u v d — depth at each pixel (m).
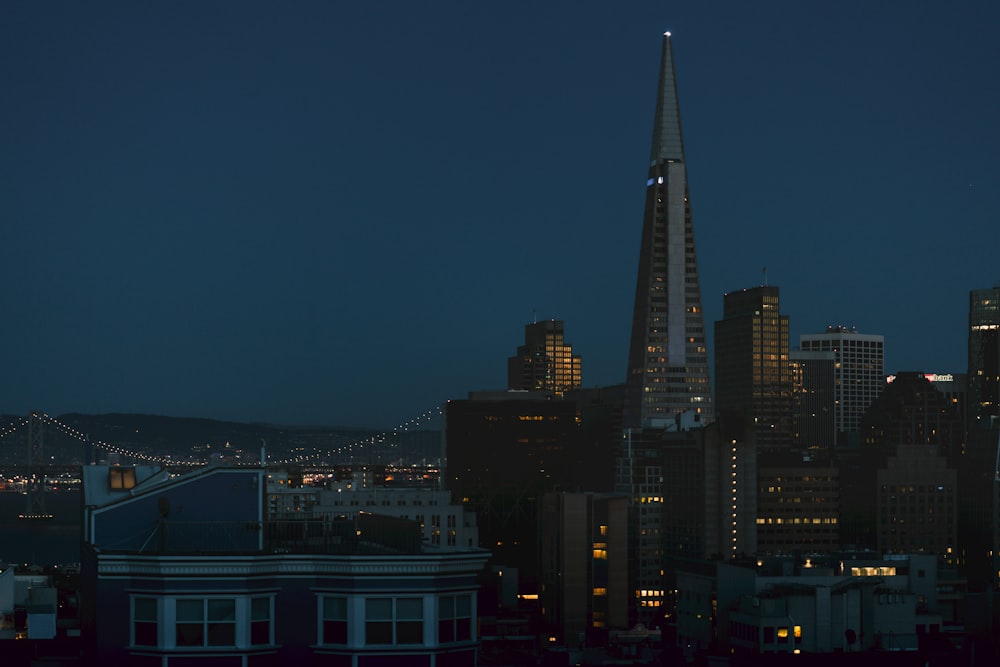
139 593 53.06
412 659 53.66
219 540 59.06
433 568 54.12
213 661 52.66
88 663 60.84
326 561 53.84
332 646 53.47
